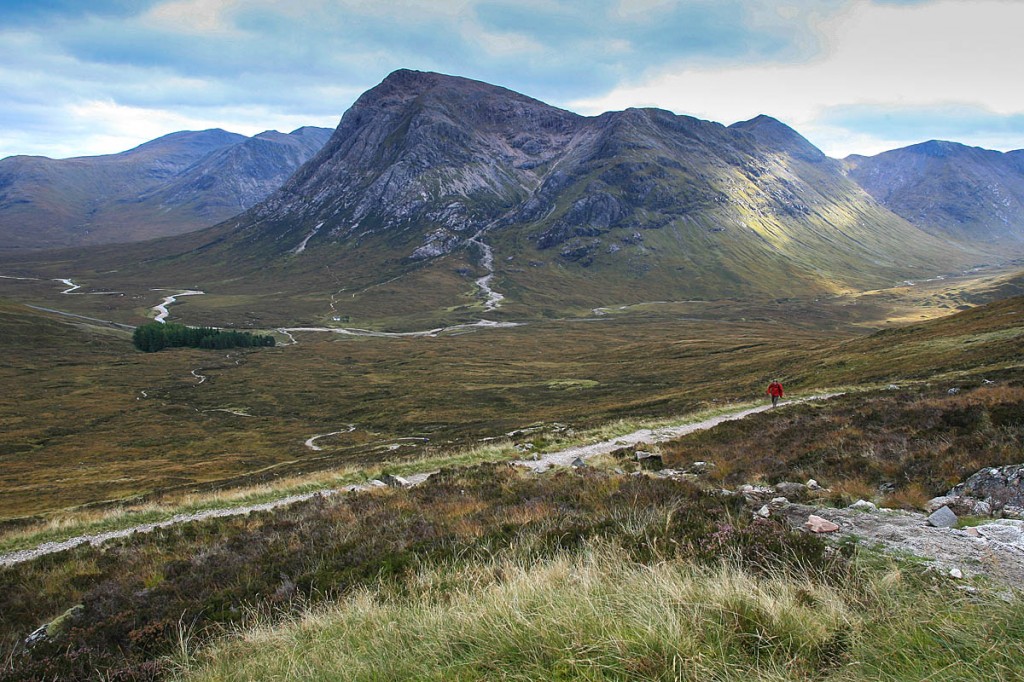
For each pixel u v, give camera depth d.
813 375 62.62
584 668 4.05
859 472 13.65
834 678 3.70
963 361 45.59
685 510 8.80
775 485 14.20
